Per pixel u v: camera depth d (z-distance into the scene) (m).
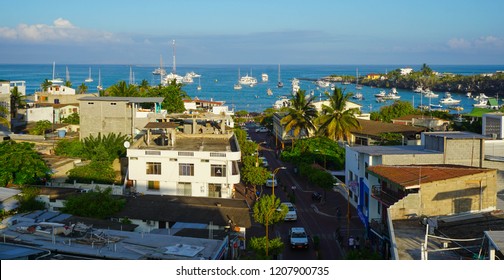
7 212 49.59
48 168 66.25
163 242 36.91
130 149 64.50
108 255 33.16
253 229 57.62
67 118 119.94
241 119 170.50
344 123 99.62
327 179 69.62
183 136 77.44
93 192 52.72
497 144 61.50
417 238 34.50
